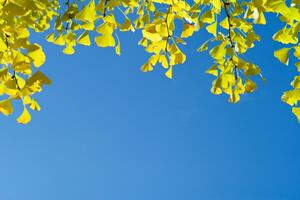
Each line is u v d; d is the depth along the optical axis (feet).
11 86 5.97
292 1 6.45
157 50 7.76
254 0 6.53
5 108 5.85
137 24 8.08
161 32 7.39
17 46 6.02
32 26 7.88
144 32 7.34
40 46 6.03
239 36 7.35
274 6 6.43
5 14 6.04
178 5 7.90
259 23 6.73
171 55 7.66
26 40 6.05
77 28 7.64
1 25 6.12
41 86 5.97
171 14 7.60
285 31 6.64
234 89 7.43
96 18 7.25
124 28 7.43
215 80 6.86
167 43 7.61
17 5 5.78
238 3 6.90
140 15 8.21
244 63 7.15
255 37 7.18
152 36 7.39
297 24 6.34
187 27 7.39
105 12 7.33
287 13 6.46
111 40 7.16
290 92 6.79
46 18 7.93
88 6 6.72
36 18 7.82
